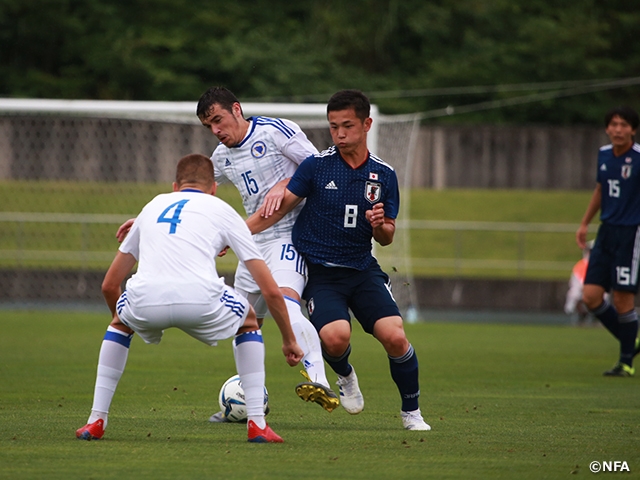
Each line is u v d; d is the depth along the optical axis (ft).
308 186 56.90
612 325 98.17
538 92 342.64
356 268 56.75
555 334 152.76
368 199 56.03
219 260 206.49
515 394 77.66
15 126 274.98
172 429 54.44
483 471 42.09
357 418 62.08
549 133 326.85
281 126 61.16
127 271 49.37
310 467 42.29
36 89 334.03
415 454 46.55
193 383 80.64
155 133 256.73
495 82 343.46
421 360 107.96
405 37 361.92
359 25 357.41
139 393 73.51
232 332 47.26
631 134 95.66
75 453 45.06
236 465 42.39
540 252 273.13
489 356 114.11
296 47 339.77
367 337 139.23
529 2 367.66
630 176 95.45
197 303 45.83
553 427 57.93
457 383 85.87
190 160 50.85
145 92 335.67
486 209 308.19
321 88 324.60
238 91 328.70
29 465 41.83
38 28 342.23
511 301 220.64
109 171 263.70
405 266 183.52
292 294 57.21
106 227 236.43
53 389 74.59
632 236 95.40
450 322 184.03
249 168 61.31
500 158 328.49
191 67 329.72
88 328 139.03
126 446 47.42
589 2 364.79
